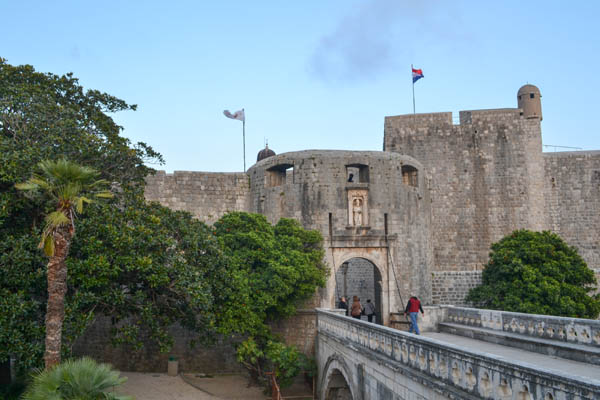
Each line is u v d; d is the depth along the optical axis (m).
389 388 17.17
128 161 27.19
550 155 46.12
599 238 44.66
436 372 14.05
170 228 26.03
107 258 21.69
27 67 27.92
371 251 35.91
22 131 22.66
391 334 17.31
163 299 25.91
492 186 45.69
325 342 28.17
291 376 29.80
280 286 29.34
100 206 23.05
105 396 15.01
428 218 40.88
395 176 36.94
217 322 27.17
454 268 44.78
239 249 31.08
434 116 46.81
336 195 35.81
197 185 40.50
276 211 37.28
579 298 33.50
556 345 17.61
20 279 19.94
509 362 10.91
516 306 33.50
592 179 45.44
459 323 26.48
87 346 37.19
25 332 19.80
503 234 45.00
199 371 35.81
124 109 31.41
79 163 23.52
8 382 26.09
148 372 35.72
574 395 9.09
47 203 20.44
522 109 46.53
